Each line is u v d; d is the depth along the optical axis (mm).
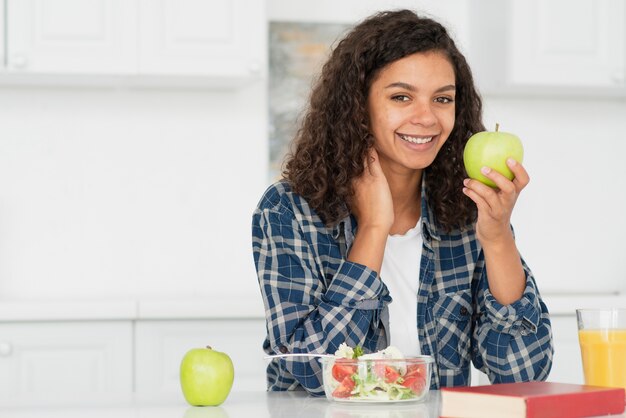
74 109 3676
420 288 1988
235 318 3242
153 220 3715
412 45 1888
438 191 2057
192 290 3725
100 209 3688
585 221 3963
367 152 1923
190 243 3730
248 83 3539
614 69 3570
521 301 1832
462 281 2027
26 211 3648
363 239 1868
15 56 3223
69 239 3668
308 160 1959
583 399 1271
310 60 3777
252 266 3758
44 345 3143
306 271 1869
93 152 3686
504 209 1729
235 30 3334
